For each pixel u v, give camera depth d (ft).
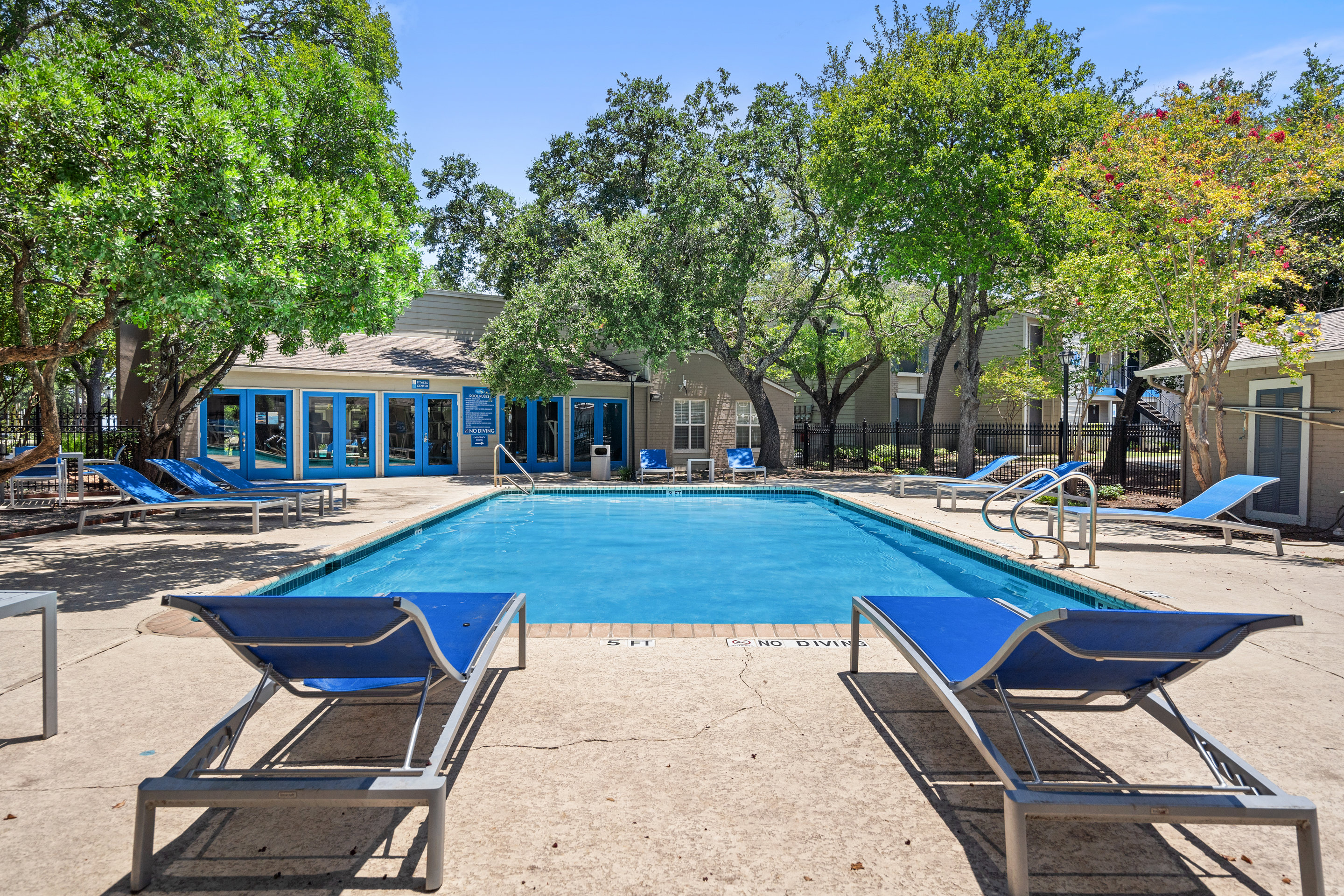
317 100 33.14
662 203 60.49
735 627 16.34
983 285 55.88
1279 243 33.83
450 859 7.39
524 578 25.73
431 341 70.85
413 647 8.79
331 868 7.23
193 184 20.66
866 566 28.12
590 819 8.21
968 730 8.25
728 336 81.15
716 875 7.16
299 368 57.31
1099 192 35.04
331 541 28.37
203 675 12.75
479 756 9.78
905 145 52.19
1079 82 56.24
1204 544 29.04
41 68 21.52
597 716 11.23
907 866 7.34
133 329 51.52
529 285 59.67
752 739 10.39
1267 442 36.22
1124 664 8.75
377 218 28.68
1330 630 16.10
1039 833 7.98
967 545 29.04
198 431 54.03
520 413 68.44
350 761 9.47
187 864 7.27
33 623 16.07
